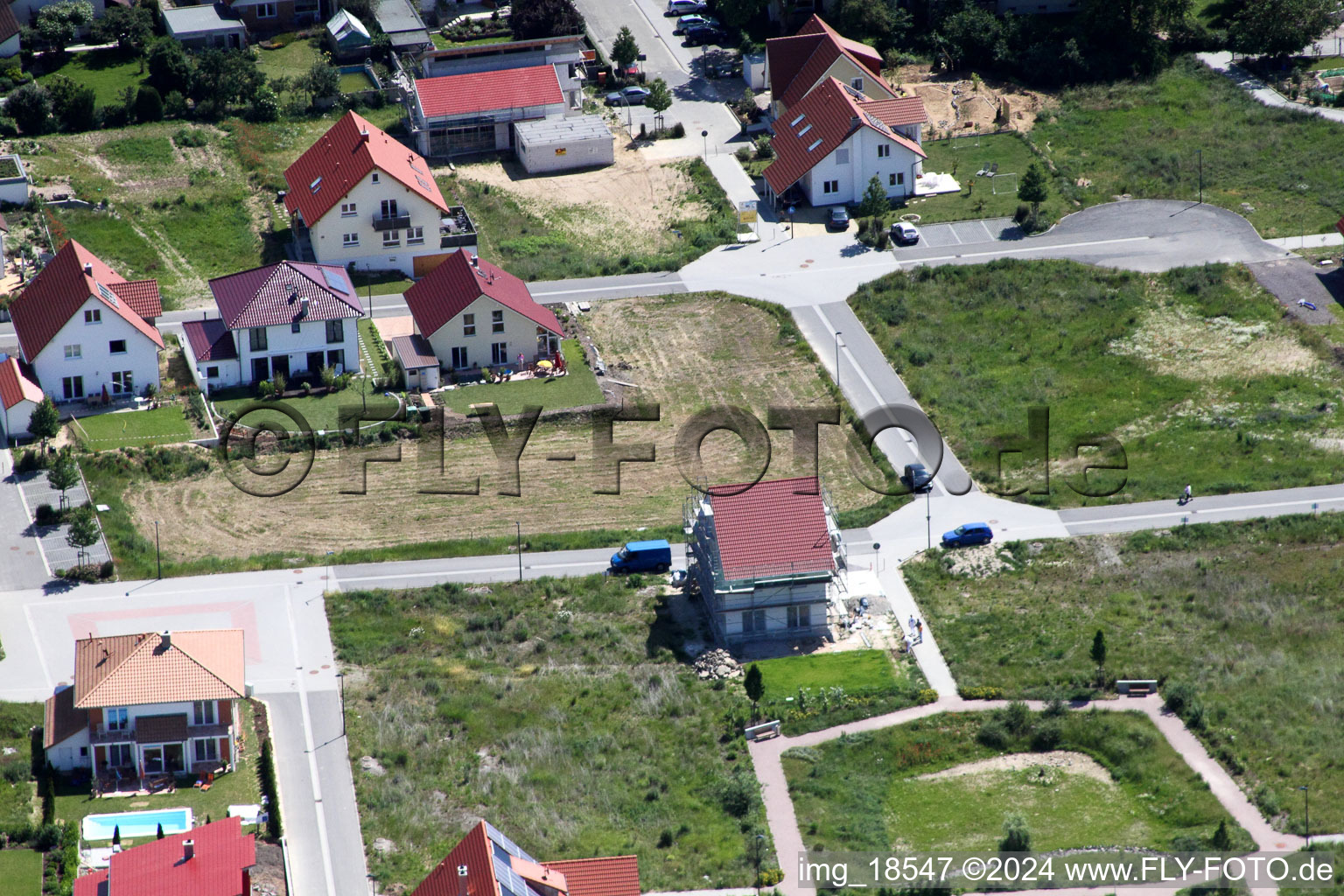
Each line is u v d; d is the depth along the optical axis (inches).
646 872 3110.2
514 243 5462.6
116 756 3307.1
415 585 3966.5
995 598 3946.9
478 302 4778.5
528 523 4239.7
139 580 3927.2
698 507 3956.7
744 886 3088.1
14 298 4872.0
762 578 3752.5
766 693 3627.0
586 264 5383.9
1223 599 3909.9
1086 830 3272.6
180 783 3284.9
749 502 3801.7
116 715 3284.9
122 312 4544.8
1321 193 5605.3
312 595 3900.1
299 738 3430.1
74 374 4566.9
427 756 3412.9
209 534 4146.2
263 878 3048.7
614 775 3383.4
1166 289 5177.2
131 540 4065.0
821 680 3668.8
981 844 3235.7
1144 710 3567.9
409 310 5113.2
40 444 4367.6
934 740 3503.9
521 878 2755.9
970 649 3767.2
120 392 4621.1
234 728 3361.2
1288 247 5329.7
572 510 4296.3
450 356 4825.3
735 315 5108.3
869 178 5659.5
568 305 5157.5
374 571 4008.4
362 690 3585.1
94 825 3144.7
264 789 3277.6
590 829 3233.3
